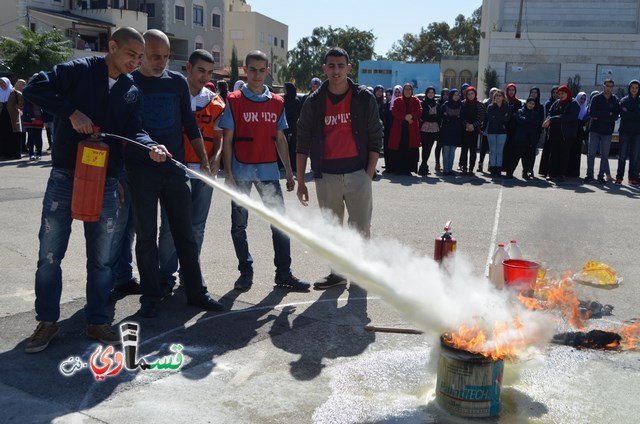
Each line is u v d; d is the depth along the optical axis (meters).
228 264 6.40
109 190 4.17
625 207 10.11
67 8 41.88
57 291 4.20
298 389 3.73
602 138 12.98
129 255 5.36
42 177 12.19
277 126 5.66
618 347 4.38
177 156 4.80
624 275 6.16
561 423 3.38
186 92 4.88
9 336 4.37
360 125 5.51
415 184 12.51
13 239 7.18
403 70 39.38
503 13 32.53
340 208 5.74
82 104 4.05
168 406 3.49
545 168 13.77
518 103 13.64
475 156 13.92
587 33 31.03
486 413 3.39
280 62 72.25
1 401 3.48
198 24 51.31
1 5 38.19
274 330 4.65
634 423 3.39
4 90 14.82
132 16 43.00
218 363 4.07
